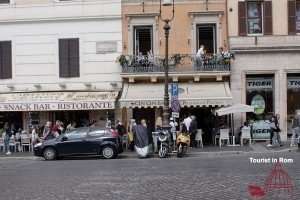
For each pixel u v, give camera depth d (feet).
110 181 53.67
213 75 105.60
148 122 109.09
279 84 106.11
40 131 108.27
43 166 74.69
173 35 109.09
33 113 110.42
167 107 90.07
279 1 107.34
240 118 106.42
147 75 106.22
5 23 112.06
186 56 107.04
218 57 105.70
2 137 101.55
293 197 40.91
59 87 110.42
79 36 110.32
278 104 106.11
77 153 86.63
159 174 58.85
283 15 107.04
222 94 102.63
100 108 103.30
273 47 105.81
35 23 111.45
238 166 64.90
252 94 107.65
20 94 108.99
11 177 60.90
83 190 47.78
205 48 109.60
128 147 99.86
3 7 112.06
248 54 106.52
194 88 105.19
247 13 108.06
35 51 111.45
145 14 109.09
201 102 101.81
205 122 108.27
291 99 107.04
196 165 68.08
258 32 108.17
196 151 89.56
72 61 110.42
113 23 109.70
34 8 111.24
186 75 105.81
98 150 86.53
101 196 43.96
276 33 106.93
